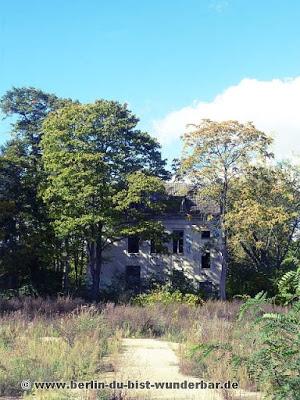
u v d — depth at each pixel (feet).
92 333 53.01
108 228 139.74
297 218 155.84
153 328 66.13
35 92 167.84
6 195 143.84
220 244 150.10
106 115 140.77
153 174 148.87
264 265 161.17
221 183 143.33
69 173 134.00
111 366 40.86
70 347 45.27
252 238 147.33
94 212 135.54
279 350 17.74
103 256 165.17
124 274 161.07
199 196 147.23
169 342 58.44
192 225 168.66
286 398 16.79
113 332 61.46
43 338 52.06
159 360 44.78
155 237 140.97
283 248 158.92
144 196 138.62
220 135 139.23
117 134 140.87
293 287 18.30
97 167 135.74
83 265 164.35
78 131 137.18
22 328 58.54
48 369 36.86
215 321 62.28
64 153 135.95
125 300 122.93
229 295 156.87
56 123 139.23
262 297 18.74
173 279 150.00
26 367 37.24
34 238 140.97
